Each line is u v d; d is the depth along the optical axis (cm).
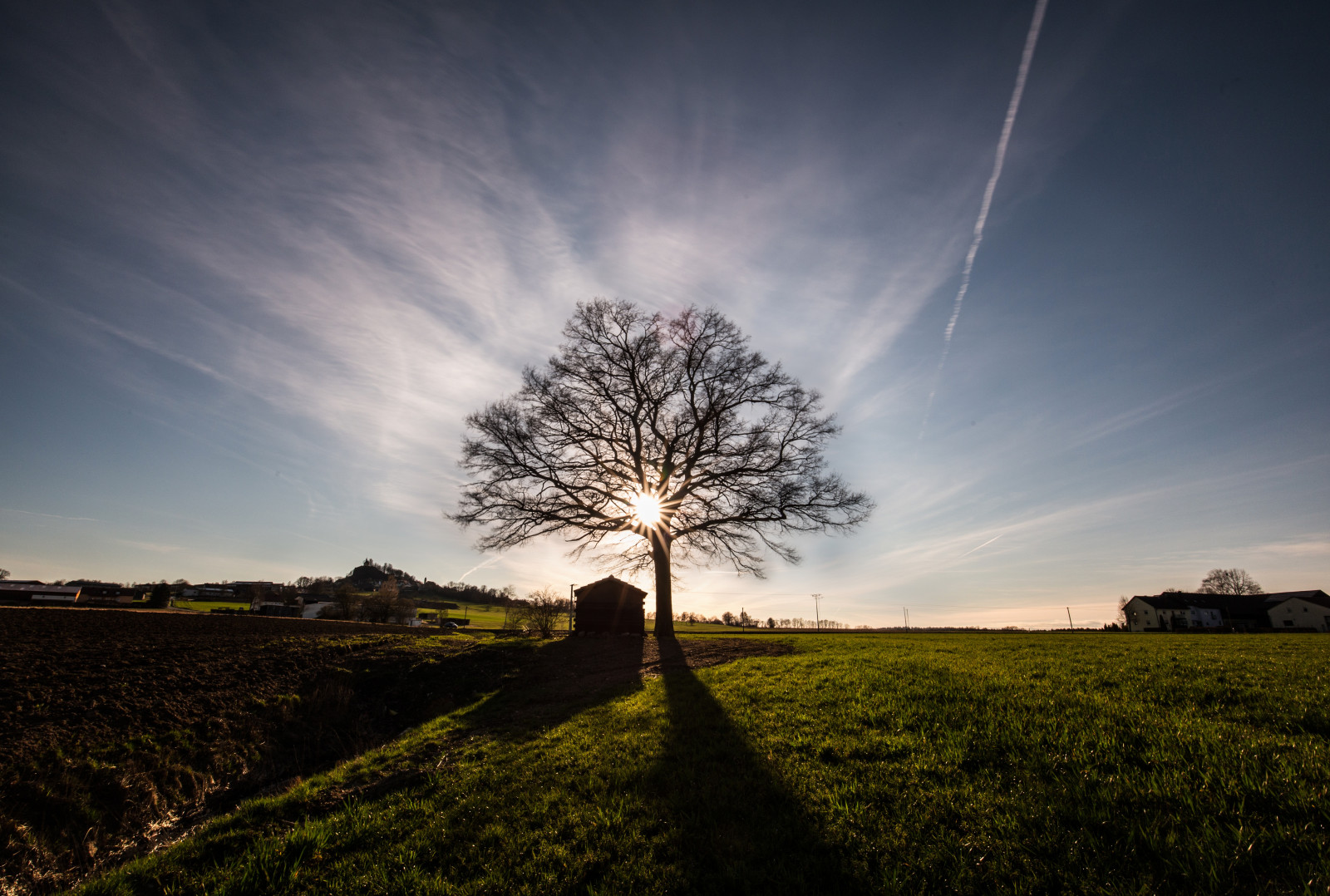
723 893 503
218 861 678
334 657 2062
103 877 672
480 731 1195
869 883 487
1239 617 8869
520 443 2683
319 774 1091
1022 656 1705
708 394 2806
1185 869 439
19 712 1189
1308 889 394
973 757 729
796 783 708
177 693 1459
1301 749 648
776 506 2681
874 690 1172
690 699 1263
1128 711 863
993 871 477
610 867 556
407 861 610
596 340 2872
